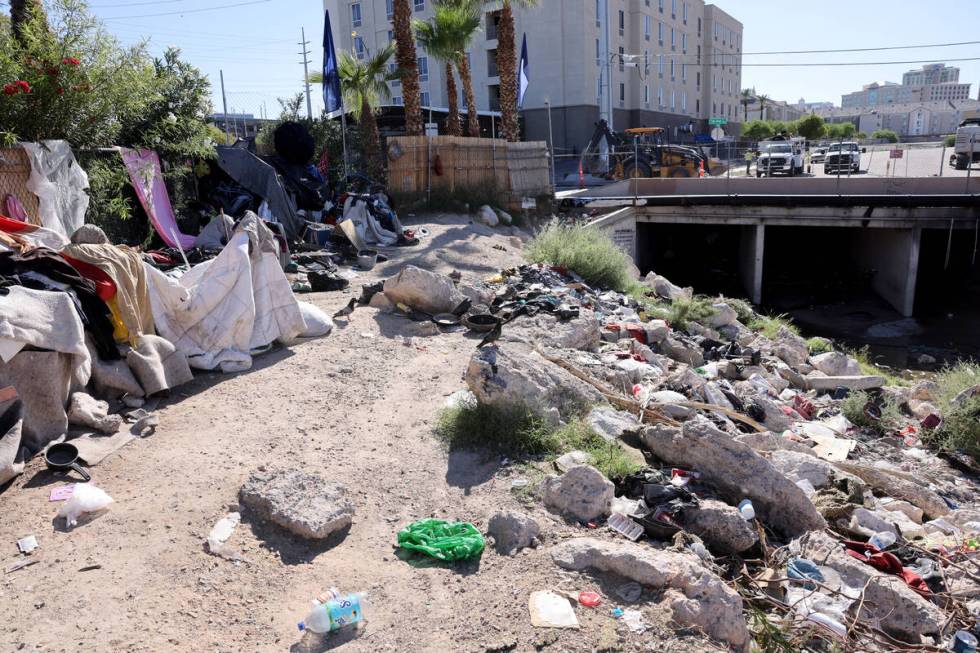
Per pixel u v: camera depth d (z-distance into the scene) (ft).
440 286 30.83
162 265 31.89
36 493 14.94
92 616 11.50
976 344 60.95
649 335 35.06
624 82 173.47
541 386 20.44
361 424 20.02
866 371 42.75
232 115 84.69
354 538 14.65
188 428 18.47
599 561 13.44
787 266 99.76
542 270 42.63
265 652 11.20
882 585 14.12
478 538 14.25
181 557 13.21
